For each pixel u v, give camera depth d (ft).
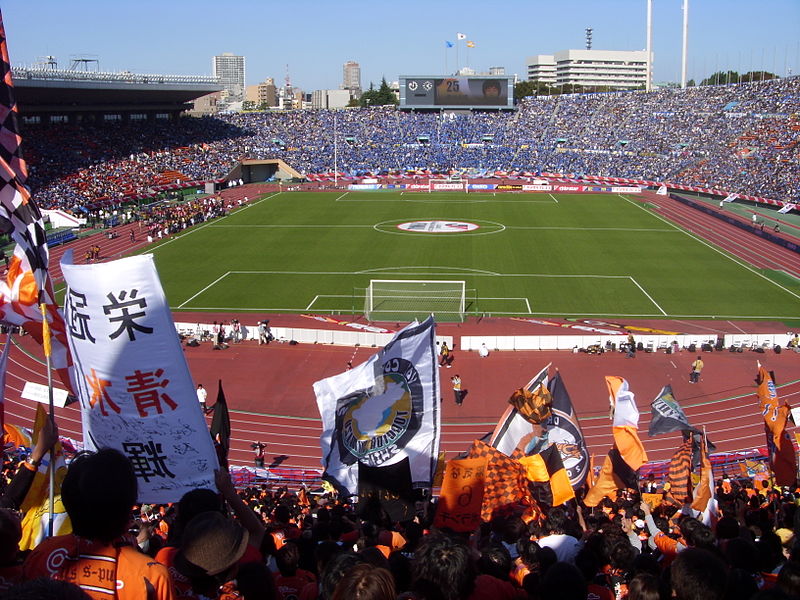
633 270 249.55
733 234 315.78
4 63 37.40
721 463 107.45
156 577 21.29
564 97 629.10
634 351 167.32
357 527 48.78
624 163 506.07
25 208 38.45
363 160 545.03
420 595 24.73
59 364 40.14
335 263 262.06
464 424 133.49
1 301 39.06
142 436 37.24
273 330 179.93
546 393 58.65
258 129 568.41
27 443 71.67
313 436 130.00
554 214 371.97
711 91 569.64
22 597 14.83
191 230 330.75
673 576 24.13
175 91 476.13
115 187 398.62
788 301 211.20
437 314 200.23
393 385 49.32
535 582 31.24
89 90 409.90
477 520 45.55
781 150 447.01
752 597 21.34
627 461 64.23
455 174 530.68
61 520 36.86
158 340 36.50
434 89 604.90
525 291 224.12
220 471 29.71
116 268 35.55
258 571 25.85
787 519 53.78
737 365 161.38
